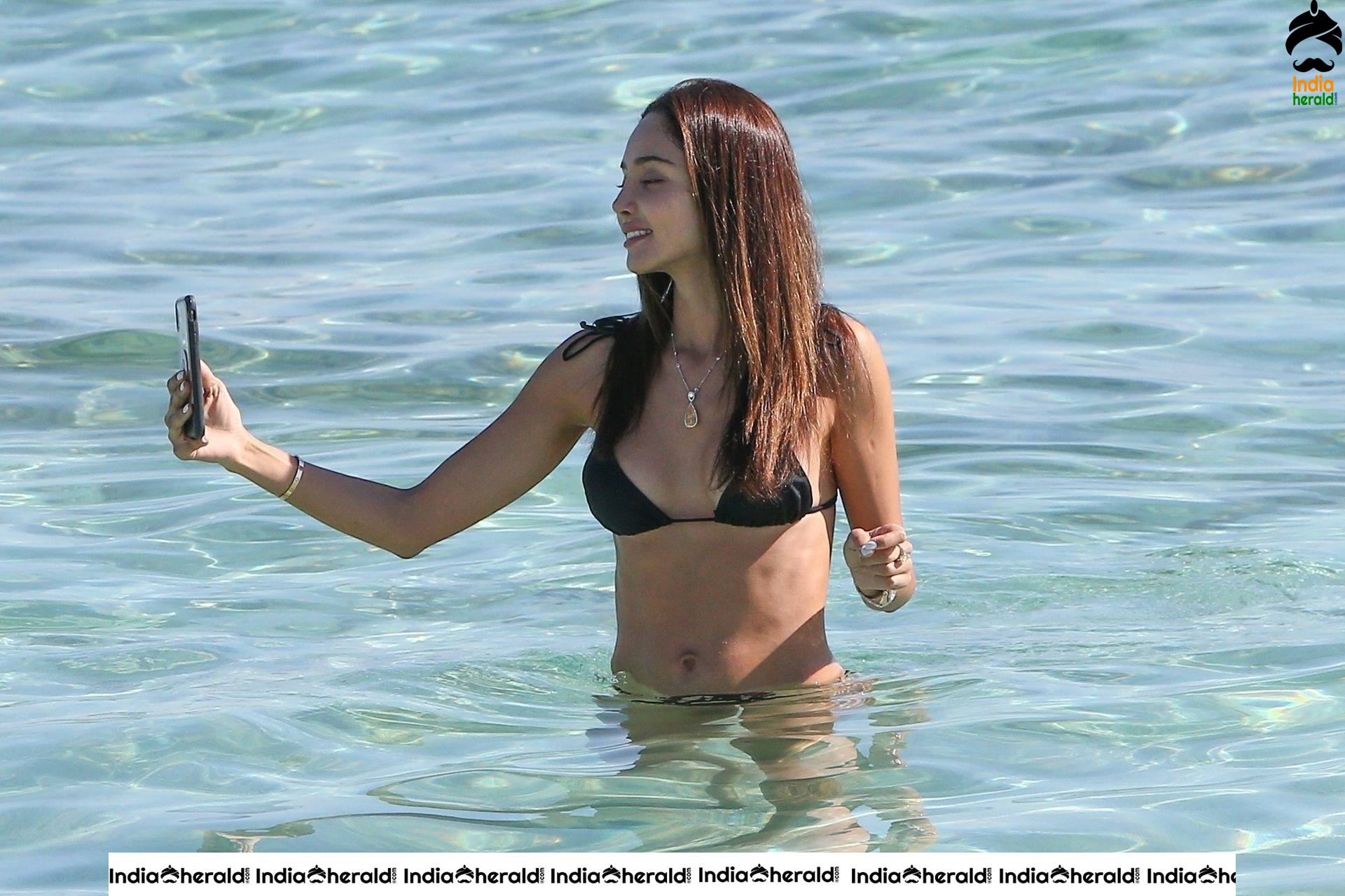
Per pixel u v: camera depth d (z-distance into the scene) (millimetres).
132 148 44031
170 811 12164
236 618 17594
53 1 57531
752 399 14211
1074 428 24266
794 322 14289
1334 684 14633
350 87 48438
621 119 43969
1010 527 20391
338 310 30844
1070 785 12383
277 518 21250
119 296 31938
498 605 18109
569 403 14992
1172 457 22969
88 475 22953
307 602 18172
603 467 14688
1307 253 32750
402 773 12914
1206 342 28062
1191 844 11273
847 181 38188
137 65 50938
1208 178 37719
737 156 14086
